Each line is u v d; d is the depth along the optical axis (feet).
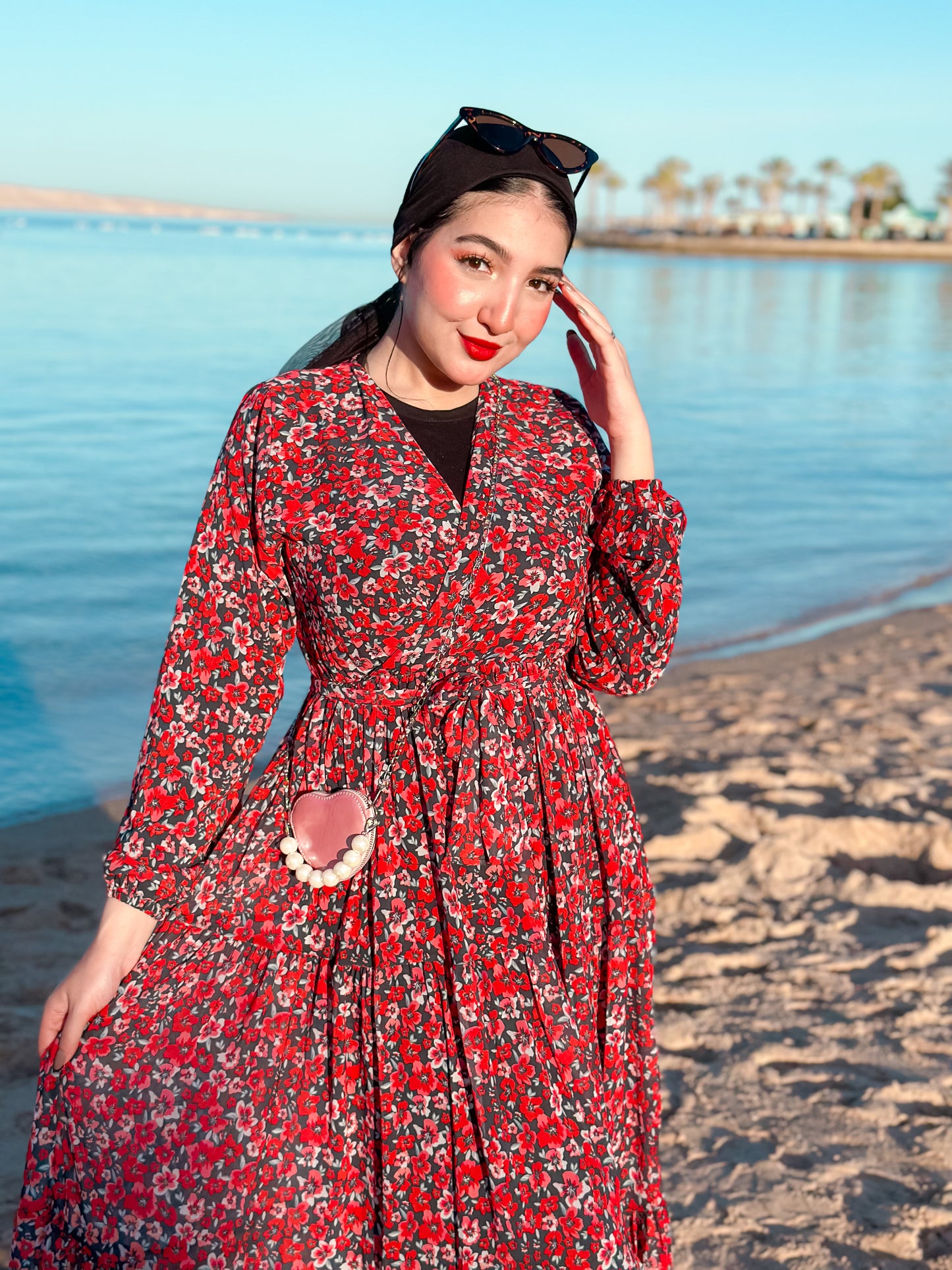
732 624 30.27
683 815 15.83
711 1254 8.21
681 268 296.71
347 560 5.46
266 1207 5.45
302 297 143.54
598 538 6.09
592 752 6.02
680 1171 9.12
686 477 49.73
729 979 12.03
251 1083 5.44
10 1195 8.81
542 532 5.68
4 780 18.08
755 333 123.85
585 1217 5.53
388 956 5.61
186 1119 5.35
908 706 22.17
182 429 55.01
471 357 5.58
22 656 24.17
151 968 5.53
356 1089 5.64
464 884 5.58
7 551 32.65
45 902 13.76
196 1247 5.32
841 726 20.74
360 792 5.64
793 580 34.65
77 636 25.59
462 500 5.65
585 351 6.25
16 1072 10.34
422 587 5.46
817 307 166.20
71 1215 5.40
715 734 20.17
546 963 5.63
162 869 5.54
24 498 39.70
